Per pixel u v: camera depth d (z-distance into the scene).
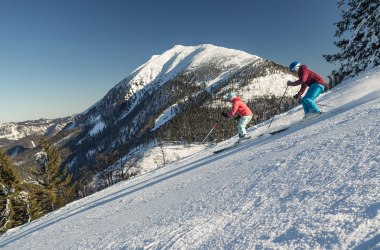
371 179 2.36
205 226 2.75
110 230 4.36
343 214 1.98
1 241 11.04
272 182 3.31
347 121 5.42
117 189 11.98
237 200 3.18
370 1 20.56
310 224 2.02
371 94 8.38
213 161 7.86
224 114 10.39
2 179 36.03
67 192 41.03
